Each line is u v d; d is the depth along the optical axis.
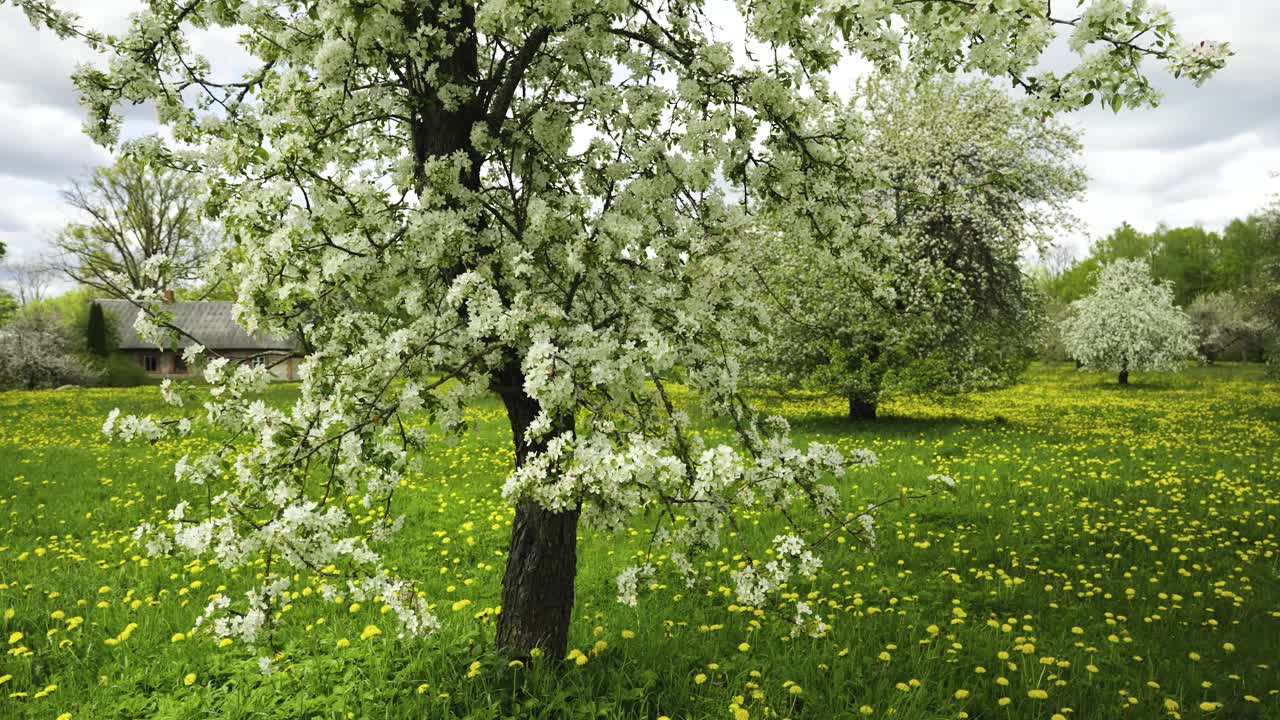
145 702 4.02
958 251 15.91
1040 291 17.33
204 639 4.72
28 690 4.23
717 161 3.79
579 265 3.05
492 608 5.13
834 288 14.05
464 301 3.34
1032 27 3.01
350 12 3.20
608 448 2.77
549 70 3.99
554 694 3.81
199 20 3.98
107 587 5.54
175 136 3.96
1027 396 26.31
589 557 6.55
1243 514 8.00
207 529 2.76
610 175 3.77
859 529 3.31
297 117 3.61
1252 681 4.31
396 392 3.15
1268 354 24.73
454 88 3.71
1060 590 5.88
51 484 9.73
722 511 3.15
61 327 36.34
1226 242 58.69
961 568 6.42
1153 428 16.05
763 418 3.51
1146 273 34.66
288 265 3.14
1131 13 2.91
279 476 2.89
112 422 2.98
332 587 3.01
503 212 3.80
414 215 3.37
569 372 2.76
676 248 3.37
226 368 3.13
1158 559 6.67
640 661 4.33
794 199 4.10
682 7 4.27
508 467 10.83
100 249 37.59
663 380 3.30
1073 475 10.45
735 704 3.74
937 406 20.02
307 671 4.23
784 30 3.37
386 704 3.84
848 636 4.81
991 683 4.21
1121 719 3.87
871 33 3.26
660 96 3.81
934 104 16.00
